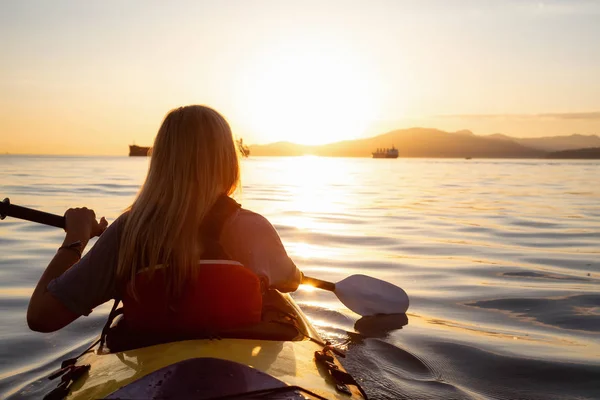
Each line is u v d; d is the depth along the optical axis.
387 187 24.94
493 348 3.75
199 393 1.51
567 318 4.46
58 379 3.21
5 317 4.43
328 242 8.41
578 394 3.04
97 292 1.87
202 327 1.88
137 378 1.69
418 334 4.09
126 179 27.20
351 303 4.42
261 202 15.21
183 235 1.84
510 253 7.62
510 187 25.08
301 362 1.95
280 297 2.62
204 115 1.94
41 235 8.73
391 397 2.97
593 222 11.28
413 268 6.55
